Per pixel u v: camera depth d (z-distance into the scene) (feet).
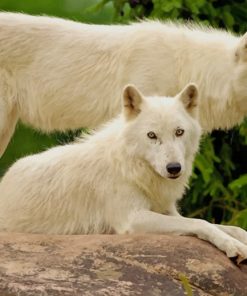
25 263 31.19
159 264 31.60
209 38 45.65
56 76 46.03
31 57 46.14
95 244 32.58
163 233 34.58
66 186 36.27
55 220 36.40
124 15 56.39
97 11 58.49
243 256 32.73
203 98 45.09
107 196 35.70
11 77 46.03
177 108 35.22
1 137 46.52
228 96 44.80
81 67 45.96
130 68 45.19
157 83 44.70
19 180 37.22
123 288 30.35
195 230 33.71
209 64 44.73
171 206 36.58
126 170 35.24
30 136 75.56
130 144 35.01
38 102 46.39
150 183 35.37
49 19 46.98
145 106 35.12
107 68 45.70
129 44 45.42
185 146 35.14
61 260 31.50
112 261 31.60
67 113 46.52
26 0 89.66
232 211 55.83
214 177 55.57
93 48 46.01
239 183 53.52
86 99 46.01
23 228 36.78
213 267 31.76
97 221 35.99
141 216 35.01
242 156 58.75
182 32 45.70
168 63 44.78
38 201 36.58
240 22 57.21
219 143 57.77
